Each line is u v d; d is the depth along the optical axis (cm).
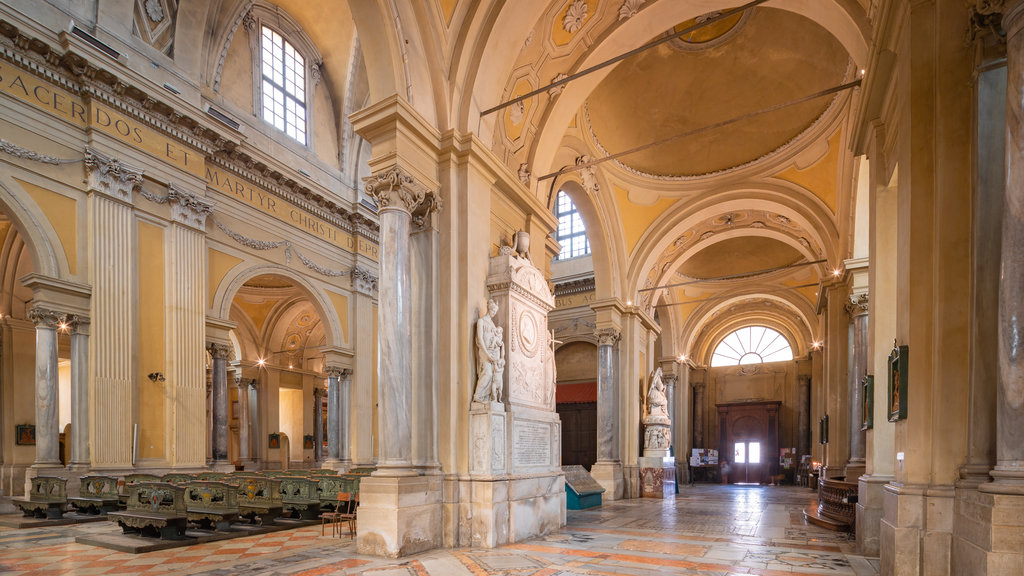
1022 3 427
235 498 839
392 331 715
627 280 1675
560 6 895
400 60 765
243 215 1479
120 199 1145
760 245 2180
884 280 737
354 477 976
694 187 1619
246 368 2228
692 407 2883
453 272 788
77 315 1071
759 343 2841
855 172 1248
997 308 473
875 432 717
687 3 941
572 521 1032
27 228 1014
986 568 395
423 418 758
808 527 961
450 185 804
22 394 1534
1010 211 427
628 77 1306
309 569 589
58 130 1072
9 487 1447
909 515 509
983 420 470
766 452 2705
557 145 1082
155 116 1232
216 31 1434
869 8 739
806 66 1230
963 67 524
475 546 722
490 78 876
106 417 1080
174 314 1232
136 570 588
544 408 912
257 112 1565
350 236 1842
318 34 1775
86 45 1086
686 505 1377
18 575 568
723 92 1354
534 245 1014
